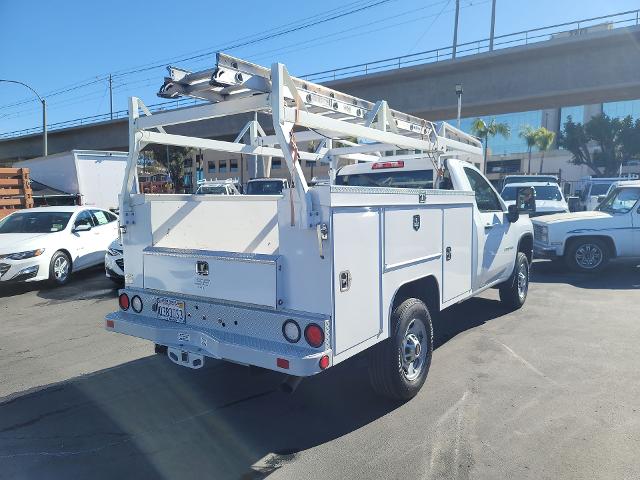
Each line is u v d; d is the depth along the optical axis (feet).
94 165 61.11
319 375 16.08
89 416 13.64
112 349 19.39
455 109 103.35
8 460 11.37
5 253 29.53
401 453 11.32
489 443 11.68
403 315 13.14
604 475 10.37
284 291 11.09
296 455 11.38
